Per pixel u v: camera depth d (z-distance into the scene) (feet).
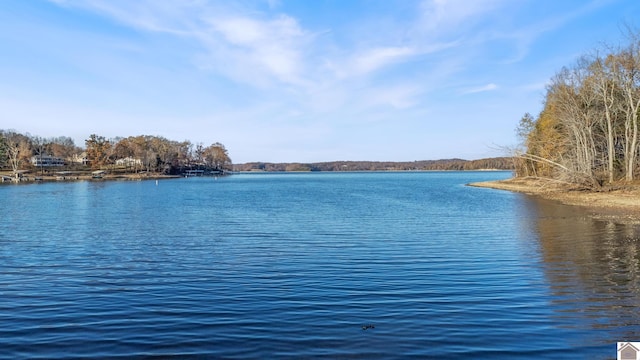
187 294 33.01
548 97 184.44
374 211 100.53
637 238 57.26
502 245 53.57
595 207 103.96
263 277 38.24
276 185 285.02
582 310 28.71
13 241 58.65
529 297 31.68
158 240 59.16
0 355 22.33
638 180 140.56
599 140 160.56
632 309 28.84
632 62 143.43
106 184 296.10
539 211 96.48
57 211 103.96
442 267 41.75
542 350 22.74
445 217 86.79
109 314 28.48
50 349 23.09
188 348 23.17
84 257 47.52
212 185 286.25
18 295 32.89
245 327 26.07
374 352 22.58
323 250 51.21
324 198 150.51
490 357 21.99
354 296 32.32
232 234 64.49
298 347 23.21
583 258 45.01
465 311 28.71
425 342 23.73
